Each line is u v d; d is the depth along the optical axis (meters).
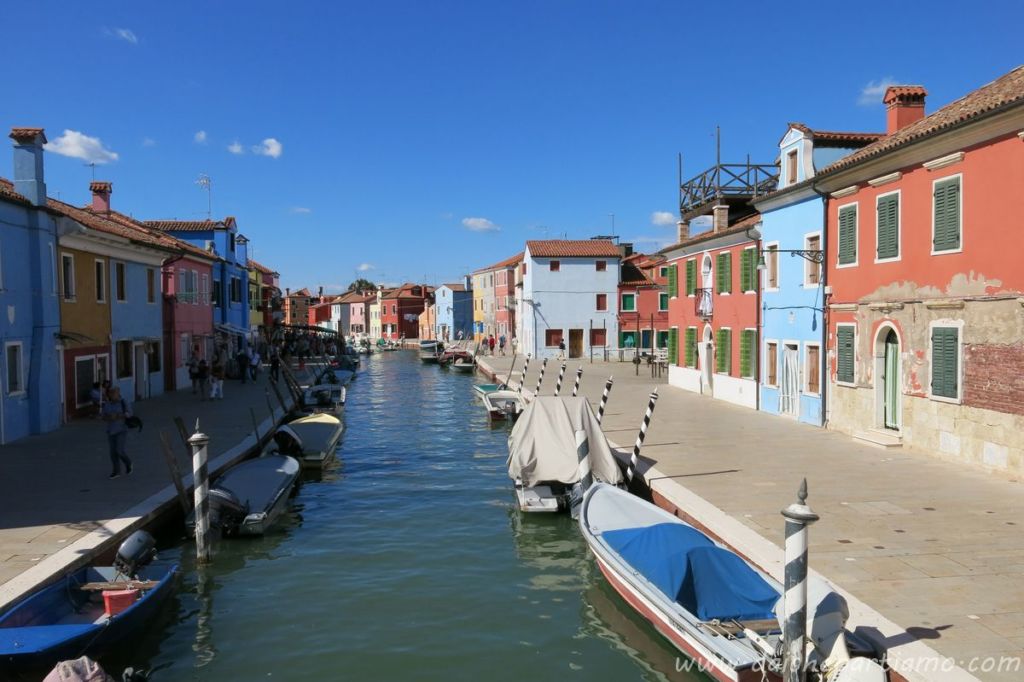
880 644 6.75
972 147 13.73
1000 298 13.09
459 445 22.02
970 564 8.79
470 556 11.91
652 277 56.62
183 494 12.29
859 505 11.50
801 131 20.58
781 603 7.35
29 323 18.50
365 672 8.09
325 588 10.50
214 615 9.58
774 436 18.34
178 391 30.09
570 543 12.57
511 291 66.88
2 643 7.29
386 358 71.44
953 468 14.05
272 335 61.84
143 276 26.69
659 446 17.16
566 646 8.70
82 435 18.47
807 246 20.33
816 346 19.95
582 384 33.50
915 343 15.58
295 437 18.31
